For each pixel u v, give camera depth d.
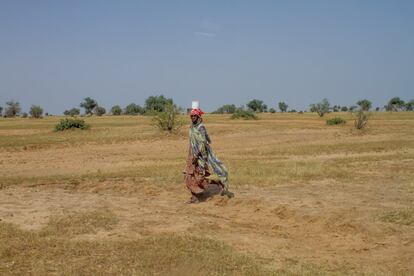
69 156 20.59
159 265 6.23
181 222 8.52
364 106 35.16
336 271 6.25
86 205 9.82
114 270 6.03
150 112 32.12
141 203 10.20
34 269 6.07
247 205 9.98
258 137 30.44
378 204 9.93
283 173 14.00
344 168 15.59
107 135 30.55
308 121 53.03
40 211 9.18
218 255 6.61
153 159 19.03
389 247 7.26
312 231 8.18
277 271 6.13
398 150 21.75
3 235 7.41
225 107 107.69
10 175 14.66
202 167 10.23
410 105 111.31
